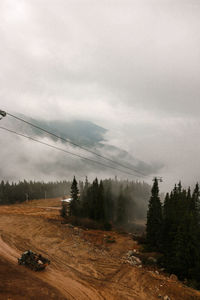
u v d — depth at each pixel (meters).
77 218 75.94
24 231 55.16
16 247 42.91
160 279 35.59
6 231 54.22
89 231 64.44
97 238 57.78
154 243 55.34
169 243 48.69
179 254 41.41
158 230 55.34
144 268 40.66
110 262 40.56
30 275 31.31
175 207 60.75
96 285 31.45
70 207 80.94
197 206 69.69
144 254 49.53
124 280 33.78
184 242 42.44
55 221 69.31
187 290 32.44
